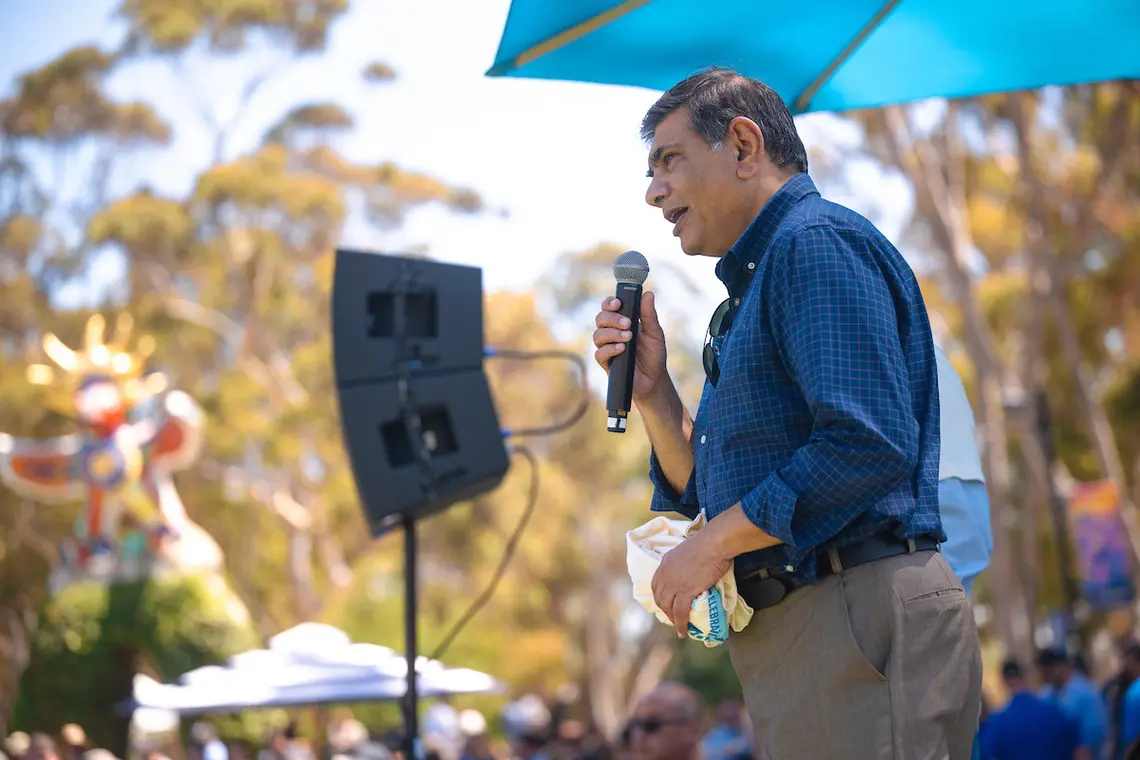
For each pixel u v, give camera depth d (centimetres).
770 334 228
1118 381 2489
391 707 2153
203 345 3231
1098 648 2331
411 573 589
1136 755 432
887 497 223
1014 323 2281
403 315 596
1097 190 2056
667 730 348
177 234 3186
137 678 1593
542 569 3431
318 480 3291
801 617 227
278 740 1434
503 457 613
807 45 364
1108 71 385
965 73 387
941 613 224
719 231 247
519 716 1706
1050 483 1611
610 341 270
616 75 370
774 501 215
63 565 1939
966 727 227
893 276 229
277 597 3381
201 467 3225
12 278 3228
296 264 3297
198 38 3341
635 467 3450
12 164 3259
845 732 222
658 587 231
